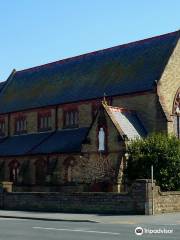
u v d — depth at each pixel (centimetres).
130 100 5472
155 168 4322
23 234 2417
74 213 3972
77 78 6450
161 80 5309
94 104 5825
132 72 5741
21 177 5922
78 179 5138
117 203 3841
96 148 4988
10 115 7000
